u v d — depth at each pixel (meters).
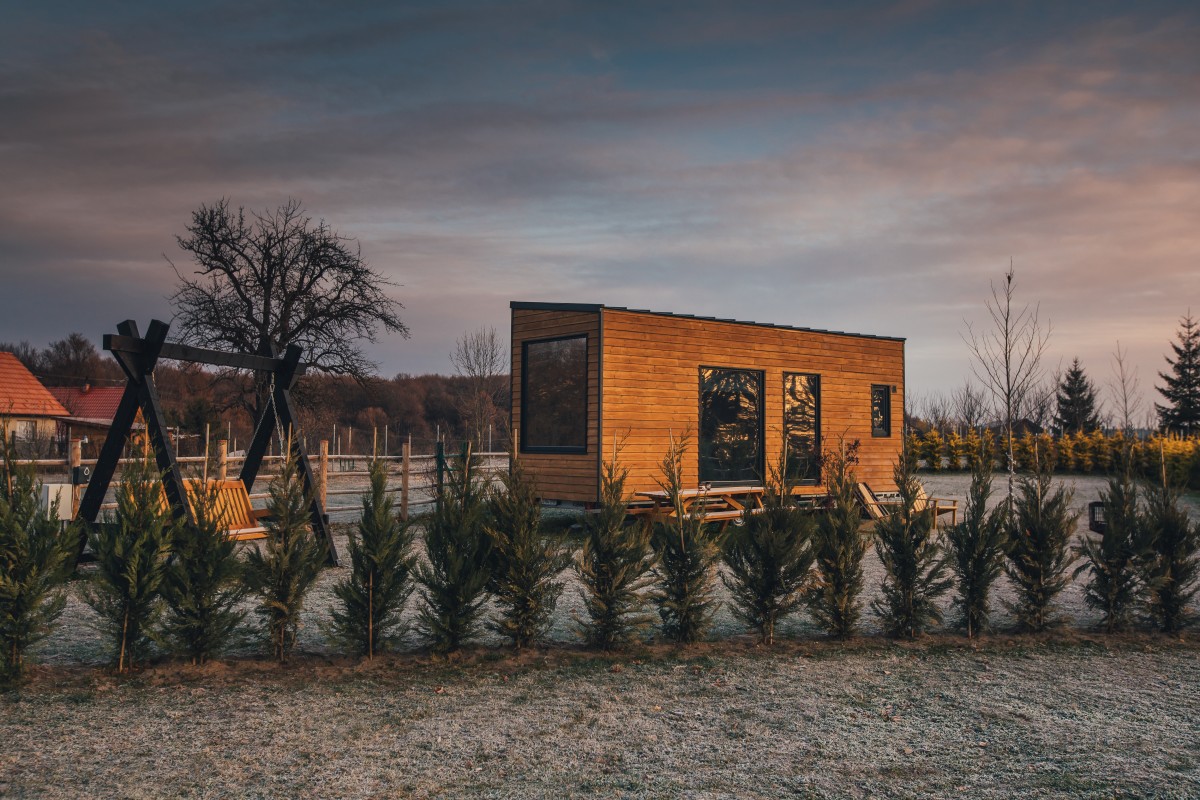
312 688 5.66
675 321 14.25
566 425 13.96
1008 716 5.25
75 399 41.00
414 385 60.81
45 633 5.81
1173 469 27.16
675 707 5.37
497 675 6.04
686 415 14.33
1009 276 13.87
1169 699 5.68
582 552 6.93
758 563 7.18
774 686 5.89
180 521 6.13
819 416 16.19
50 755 4.41
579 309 13.62
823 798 3.92
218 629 6.13
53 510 6.02
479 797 3.93
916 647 7.13
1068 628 7.96
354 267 33.00
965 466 33.94
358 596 6.39
